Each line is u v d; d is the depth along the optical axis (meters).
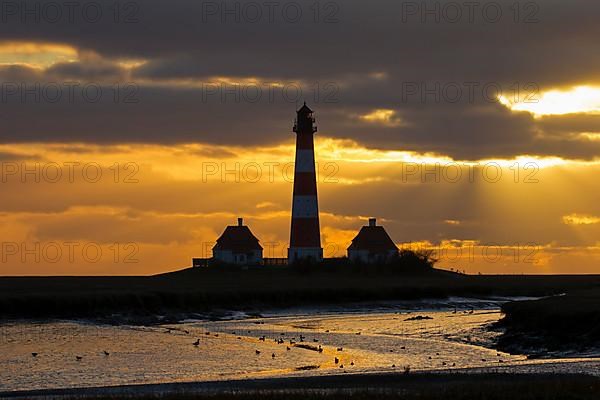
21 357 171.50
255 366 163.50
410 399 116.19
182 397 118.44
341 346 193.00
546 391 118.00
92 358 171.62
